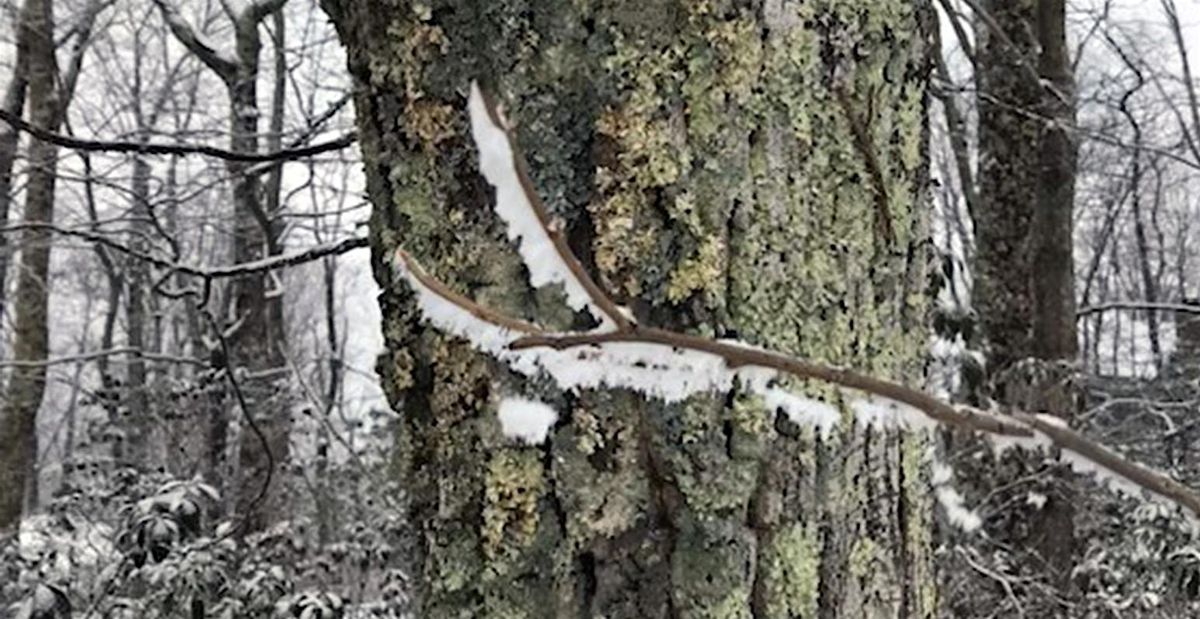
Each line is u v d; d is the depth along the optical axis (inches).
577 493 46.3
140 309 629.0
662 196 46.5
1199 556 228.7
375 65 50.1
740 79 46.8
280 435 358.9
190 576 200.4
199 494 214.5
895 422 27.8
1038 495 234.4
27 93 389.1
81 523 293.1
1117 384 424.5
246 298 381.7
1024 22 270.1
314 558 295.3
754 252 46.7
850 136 48.4
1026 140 273.0
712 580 45.6
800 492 46.3
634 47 46.7
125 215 323.0
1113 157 717.3
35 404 386.3
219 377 283.9
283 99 420.5
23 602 213.2
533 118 46.9
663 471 45.8
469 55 48.0
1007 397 261.3
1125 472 25.6
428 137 48.8
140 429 404.2
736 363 28.6
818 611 46.7
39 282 389.4
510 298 47.2
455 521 48.4
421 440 49.5
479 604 47.8
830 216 48.0
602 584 46.4
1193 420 356.5
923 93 52.0
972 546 222.1
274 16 420.2
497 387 47.6
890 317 49.8
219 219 413.7
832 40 48.2
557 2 47.1
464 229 48.1
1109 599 228.7
